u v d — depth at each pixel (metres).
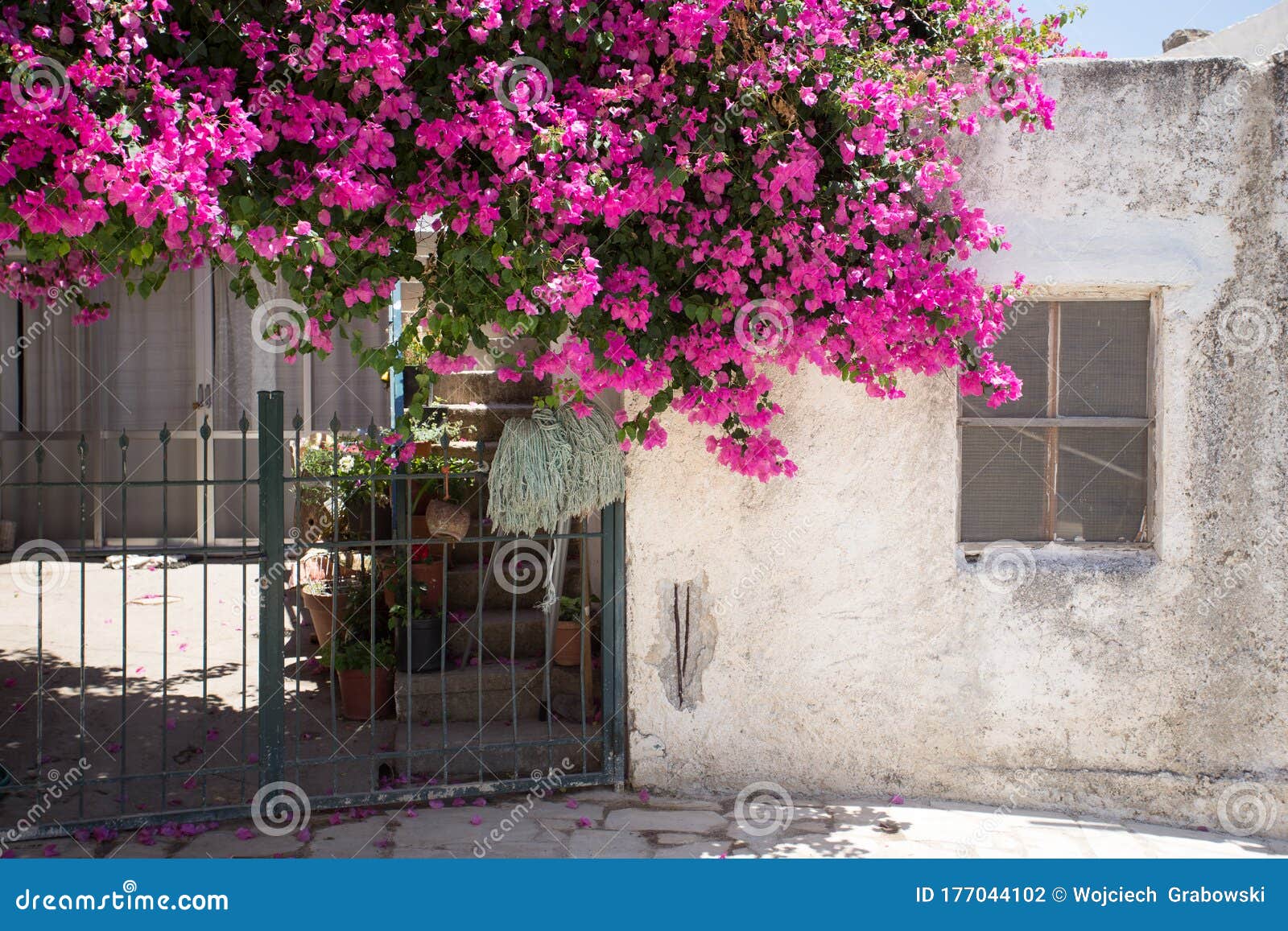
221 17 3.53
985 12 4.57
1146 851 4.75
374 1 3.68
